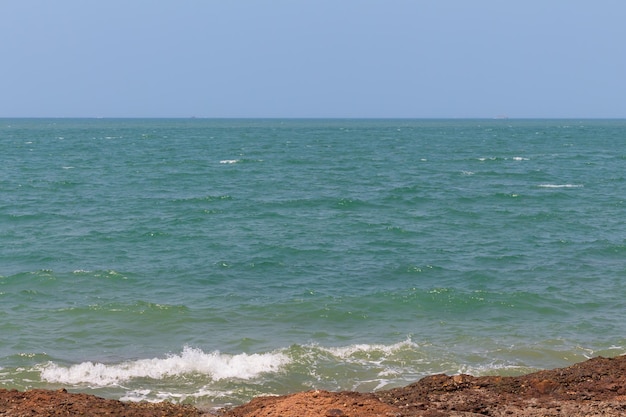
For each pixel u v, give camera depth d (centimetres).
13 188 4588
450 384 1306
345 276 2333
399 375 1473
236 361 1520
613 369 1377
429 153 8688
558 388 1292
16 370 1463
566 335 1752
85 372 1454
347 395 1255
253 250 2684
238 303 2009
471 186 4909
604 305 2014
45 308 1930
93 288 2144
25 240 2842
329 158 7638
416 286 2208
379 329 1803
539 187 4847
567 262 2533
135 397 1344
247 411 1205
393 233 3072
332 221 3375
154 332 1758
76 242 2814
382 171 6069
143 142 11294
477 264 2500
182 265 2442
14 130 17500
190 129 19088
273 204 3928
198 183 5012
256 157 7731
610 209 3812
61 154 8112
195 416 1188
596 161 7244
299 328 1805
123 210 3691
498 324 1847
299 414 1151
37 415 1136
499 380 1330
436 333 1769
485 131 17875
